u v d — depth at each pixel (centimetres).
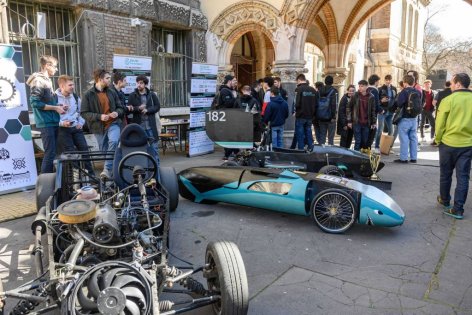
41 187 473
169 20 1026
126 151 415
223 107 832
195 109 927
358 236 460
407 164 844
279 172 504
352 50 1791
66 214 266
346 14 1388
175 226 488
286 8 1035
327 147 656
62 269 250
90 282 229
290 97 1060
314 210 473
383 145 949
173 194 518
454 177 734
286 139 1065
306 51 1780
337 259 401
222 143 683
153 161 392
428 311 311
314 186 488
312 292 337
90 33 837
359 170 633
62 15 822
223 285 262
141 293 229
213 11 1146
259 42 1589
